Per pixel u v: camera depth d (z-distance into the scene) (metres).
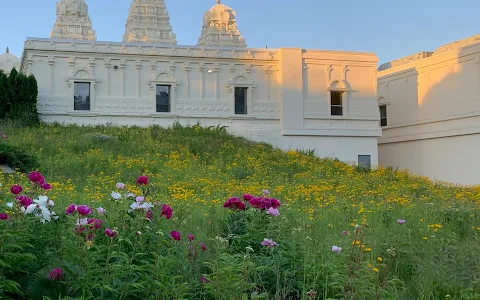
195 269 6.09
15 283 4.70
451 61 38.12
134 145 26.91
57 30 70.31
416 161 41.03
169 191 15.96
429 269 7.23
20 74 32.19
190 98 36.66
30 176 6.70
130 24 66.81
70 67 34.69
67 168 20.19
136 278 5.39
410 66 41.88
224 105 37.22
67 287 5.08
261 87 37.94
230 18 72.12
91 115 34.59
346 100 38.44
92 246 5.32
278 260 6.45
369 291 5.44
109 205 7.99
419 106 40.88
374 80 39.31
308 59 38.03
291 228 7.77
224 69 37.47
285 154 31.28
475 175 35.66
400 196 17.44
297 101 37.47
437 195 18.55
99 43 35.16
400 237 8.71
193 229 8.70
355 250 6.91
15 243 5.03
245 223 7.73
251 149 30.61
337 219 11.22
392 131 43.62
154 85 35.91
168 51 36.34
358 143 38.41
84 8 72.44
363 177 25.75
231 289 5.18
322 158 34.06
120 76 35.56
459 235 10.37
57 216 6.30
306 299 5.82
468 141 36.50
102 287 4.88
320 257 6.96
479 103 35.72
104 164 21.30
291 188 17.73
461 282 6.92
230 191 16.22
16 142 24.22
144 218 6.21
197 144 29.14
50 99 34.12
